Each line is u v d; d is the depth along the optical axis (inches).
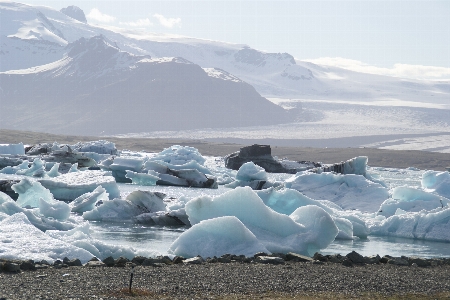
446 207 1941.4
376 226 1903.3
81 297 732.0
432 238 1765.5
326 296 808.3
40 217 1476.4
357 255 1149.7
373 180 3294.8
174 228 1843.0
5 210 1453.0
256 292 813.9
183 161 4559.5
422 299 821.9
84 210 2139.5
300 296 800.9
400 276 990.4
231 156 5649.6
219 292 802.2
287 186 2556.6
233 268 985.5
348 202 2354.8
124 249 1159.0
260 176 3489.2
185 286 828.0
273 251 1262.3
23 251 1024.9
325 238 1331.2
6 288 765.3
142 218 1950.1
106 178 2596.0
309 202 1875.0
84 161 4419.3
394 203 2075.5
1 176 3398.1
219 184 3959.2
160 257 1090.1
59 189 2495.1
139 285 820.0
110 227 1817.2
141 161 3804.1
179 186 3612.2
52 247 1055.0
